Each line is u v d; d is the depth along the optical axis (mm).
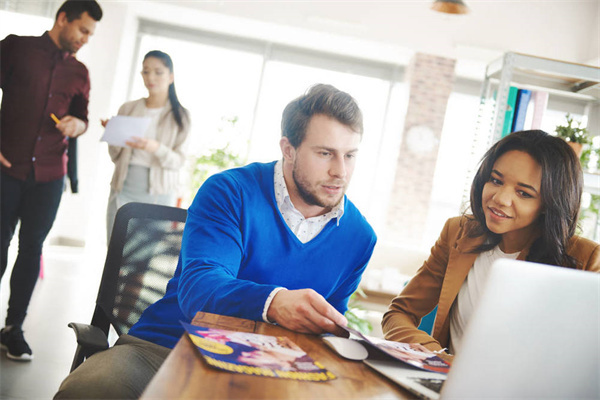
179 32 7160
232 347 983
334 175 1657
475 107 7410
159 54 4441
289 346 1073
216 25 6844
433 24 6043
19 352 2896
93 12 3889
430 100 7070
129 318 1729
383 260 5520
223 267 1466
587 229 2869
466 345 816
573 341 821
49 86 3713
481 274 1742
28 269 3016
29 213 3152
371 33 6117
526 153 1687
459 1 4180
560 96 2975
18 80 3648
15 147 3355
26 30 4512
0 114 3531
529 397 834
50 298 4160
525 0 5879
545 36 5887
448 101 7070
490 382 825
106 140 4301
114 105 6711
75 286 4660
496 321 806
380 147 7508
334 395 859
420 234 7336
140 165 4434
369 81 7410
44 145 3438
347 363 1061
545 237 1688
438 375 1066
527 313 804
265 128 7414
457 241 1798
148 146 4324
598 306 811
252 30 6746
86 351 1467
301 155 1660
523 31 5898
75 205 6480
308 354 1061
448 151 7488
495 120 2811
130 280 1745
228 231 1522
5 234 3055
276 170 1678
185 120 4578
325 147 1646
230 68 7340
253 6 6121
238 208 1568
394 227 7312
